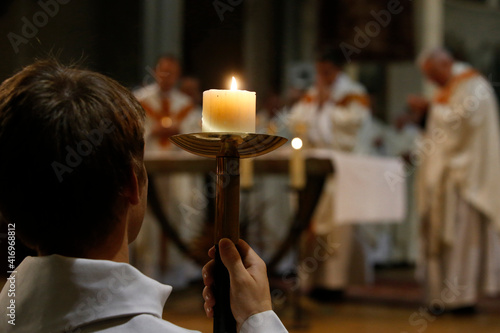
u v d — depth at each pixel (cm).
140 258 727
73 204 98
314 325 502
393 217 600
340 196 512
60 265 97
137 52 1043
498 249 619
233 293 106
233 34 1124
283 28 1159
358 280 671
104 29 1002
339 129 678
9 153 96
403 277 906
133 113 104
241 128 112
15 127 96
